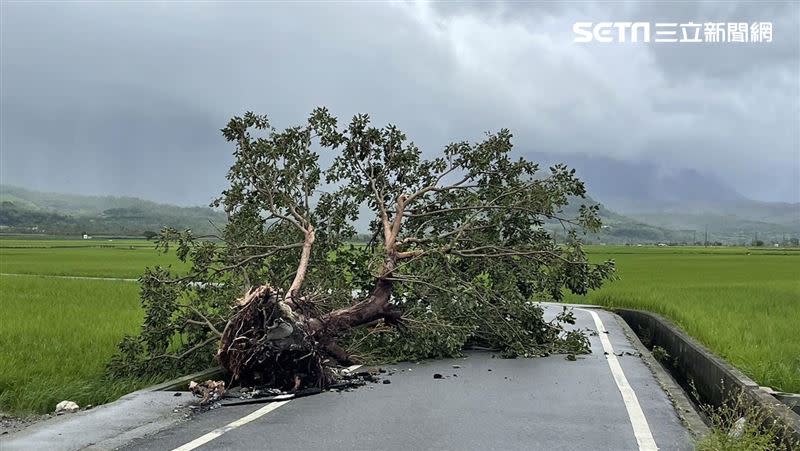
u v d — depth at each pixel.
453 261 12.52
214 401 8.47
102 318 15.12
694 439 6.80
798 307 17.80
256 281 12.19
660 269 44.03
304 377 9.37
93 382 9.26
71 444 6.55
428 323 11.23
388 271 11.36
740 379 8.66
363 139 13.66
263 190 12.64
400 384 9.70
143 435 6.92
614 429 7.16
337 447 6.52
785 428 6.68
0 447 6.45
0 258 56.81
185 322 10.54
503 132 13.39
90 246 96.12
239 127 12.63
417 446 6.55
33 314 15.82
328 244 12.97
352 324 10.84
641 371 10.69
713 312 16.55
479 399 8.66
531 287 13.07
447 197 13.48
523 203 12.64
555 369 10.91
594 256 69.56
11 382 9.01
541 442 6.69
